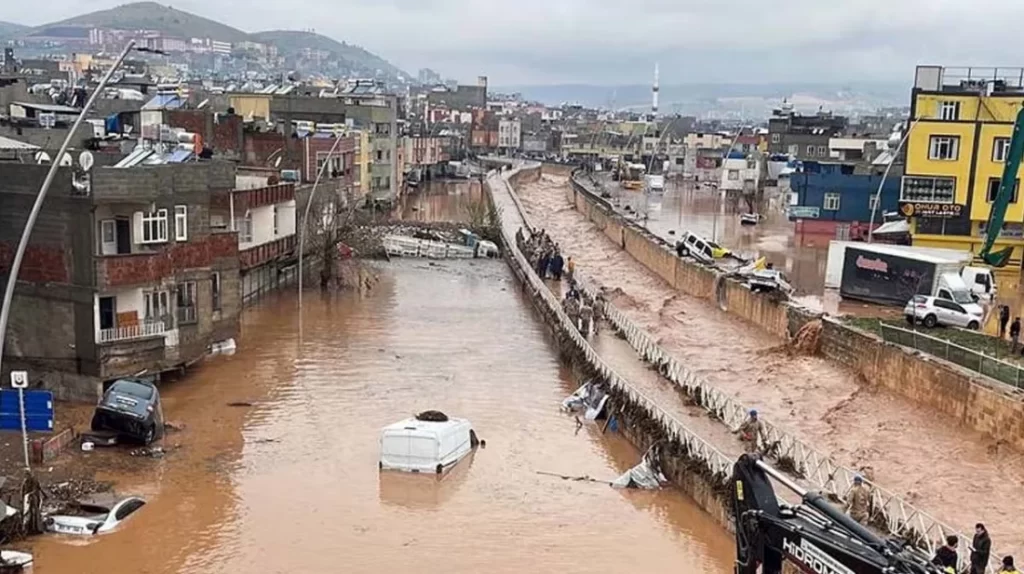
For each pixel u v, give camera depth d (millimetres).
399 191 141000
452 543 30688
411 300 70125
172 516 31938
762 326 57656
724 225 108875
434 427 37219
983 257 64812
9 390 34094
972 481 33000
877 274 57906
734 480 20750
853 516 28297
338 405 44406
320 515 32562
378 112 123688
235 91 141000
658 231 98562
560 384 49219
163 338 44062
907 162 68875
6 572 27391
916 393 41031
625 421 41031
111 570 28094
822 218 94875
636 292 71688
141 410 37656
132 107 88562
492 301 71125
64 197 40812
